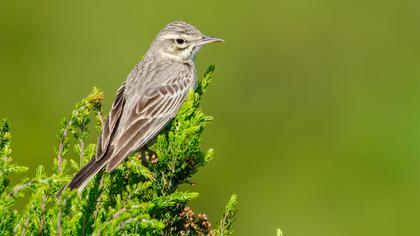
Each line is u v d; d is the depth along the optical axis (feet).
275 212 59.88
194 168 26.84
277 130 65.98
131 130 29.60
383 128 67.05
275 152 64.03
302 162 63.31
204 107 66.54
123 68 66.90
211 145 63.57
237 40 71.26
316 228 59.26
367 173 62.80
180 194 23.34
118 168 26.58
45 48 65.98
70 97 64.23
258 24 71.67
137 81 31.76
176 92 31.89
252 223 59.52
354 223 59.77
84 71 66.03
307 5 72.13
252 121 66.54
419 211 59.72
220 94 67.51
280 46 71.67
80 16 67.36
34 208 22.75
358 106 69.00
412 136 65.92
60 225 21.71
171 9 70.18
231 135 64.54
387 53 72.79
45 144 58.23
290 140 65.31
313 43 71.77
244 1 71.46
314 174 62.34
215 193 59.67
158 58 33.81
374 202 60.59
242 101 67.72
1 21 65.98
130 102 30.68
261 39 71.51
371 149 64.75
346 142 65.72
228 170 61.87
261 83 69.82
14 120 60.64
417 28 73.61
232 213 26.11
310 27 71.87
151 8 69.21
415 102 69.31
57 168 25.70
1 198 22.08
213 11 71.31
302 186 61.26
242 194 60.39
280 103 68.64
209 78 33.42
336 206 60.34
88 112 26.32
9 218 22.63
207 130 63.98
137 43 67.92
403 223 59.52
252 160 63.00
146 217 21.25
